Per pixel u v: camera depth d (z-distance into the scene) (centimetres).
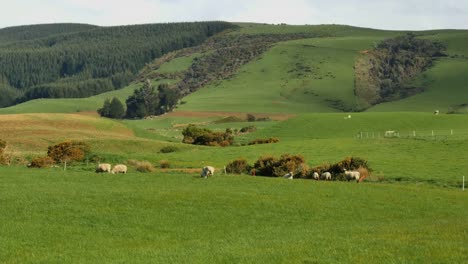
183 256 2445
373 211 3859
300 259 2325
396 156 7112
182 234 3077
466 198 4403
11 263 2389
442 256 2338
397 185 5031
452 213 3878
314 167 6050
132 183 4734
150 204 3791
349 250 2480
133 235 3025
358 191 4578
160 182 4841
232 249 2572
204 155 7744
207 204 3853
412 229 3059
